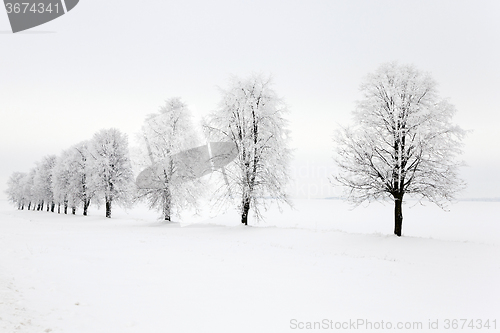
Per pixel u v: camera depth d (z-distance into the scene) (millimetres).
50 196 66500
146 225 29375
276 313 6207
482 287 8445
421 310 6500
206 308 6449
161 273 9273
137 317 5922
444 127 19406
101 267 9867
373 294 7516
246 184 24438
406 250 16109
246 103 25453
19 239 16203
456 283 8828
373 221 43688
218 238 19953
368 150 20234
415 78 20438
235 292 7516
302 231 21969
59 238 17328
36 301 6578
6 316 5578
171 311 6266
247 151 24703
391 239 18547
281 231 22156
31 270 9164
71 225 30297
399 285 8414
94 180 41688
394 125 19984
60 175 55375
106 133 42938
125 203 41750
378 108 20906
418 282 8812
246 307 6523
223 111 26484
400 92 20109
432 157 19516
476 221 44531
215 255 12336
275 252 13547
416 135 19359
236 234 22078
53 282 8039
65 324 5488
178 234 21891
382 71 21312
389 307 6641
